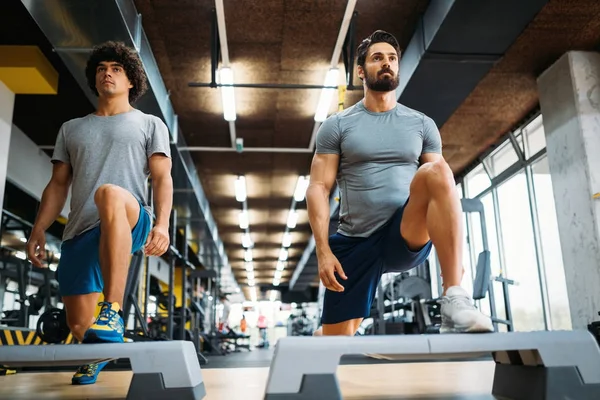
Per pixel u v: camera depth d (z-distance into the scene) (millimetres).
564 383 1056
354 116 1912
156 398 1081
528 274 7457
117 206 1573
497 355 1299
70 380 2189
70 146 1965
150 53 5066
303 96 6816
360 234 1865
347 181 1905
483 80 6168
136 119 1962
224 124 7648
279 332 30750
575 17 4957
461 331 1200
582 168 5199
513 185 7895
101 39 4141
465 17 4449
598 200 5039
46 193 1988
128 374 2521
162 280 15281
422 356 1126
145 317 6484
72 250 1892
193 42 5609
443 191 1411
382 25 5379
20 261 5961
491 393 1345
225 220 13125
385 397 1319
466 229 9398
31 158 7344
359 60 1956
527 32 5191
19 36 5137
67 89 6121
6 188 7012
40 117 6773
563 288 6648
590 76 5398
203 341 10992
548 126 5711
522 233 7613
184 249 7426
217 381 2051
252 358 7535
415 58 5238
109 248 1543
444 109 6090
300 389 998
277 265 19562
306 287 24188
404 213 1646
